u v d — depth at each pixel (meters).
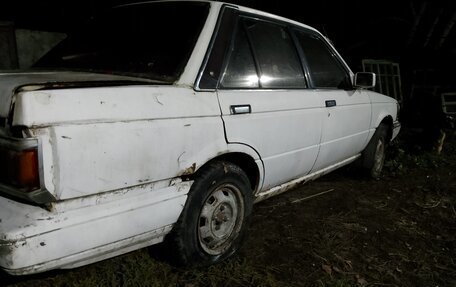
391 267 2.70
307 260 2.66
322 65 3.34
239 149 2.34
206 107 2.12
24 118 1.44
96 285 2.12
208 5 2.43
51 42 5.46
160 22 2.47
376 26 9.98
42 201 1.51
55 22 5.52
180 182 2.03
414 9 9.34
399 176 4.77
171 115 1.92
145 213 1.84
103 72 2.29
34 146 1.46
